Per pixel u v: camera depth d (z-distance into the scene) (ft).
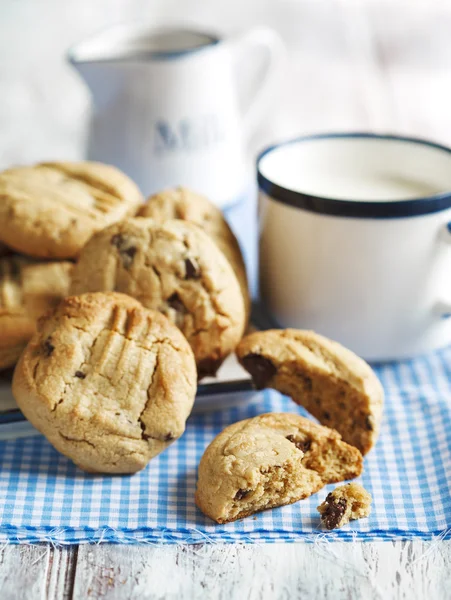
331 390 1.77
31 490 1.68
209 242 1.83
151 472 1.72
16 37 3.17
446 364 1.94
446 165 1.95
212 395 1.80
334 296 1.87
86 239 1.89
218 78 2.22
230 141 2.27
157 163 2.23
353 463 1.70
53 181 1.98
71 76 2.99
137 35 2.33
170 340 1.72
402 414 1.83
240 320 1.82
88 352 1.71
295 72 2.94
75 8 3.34
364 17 3.26
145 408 1.69
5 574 1.58
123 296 1.76
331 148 2.02
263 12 3.26
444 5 3.29
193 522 1.64
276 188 1.87
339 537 1.62
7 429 1.76
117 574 1.58
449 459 1.74
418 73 2.96
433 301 1.88
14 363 1.84
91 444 1.68
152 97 2.19
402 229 1.82
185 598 1.55
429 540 1.63
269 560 1.60
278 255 1.90
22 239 1.88
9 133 2.67
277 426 1.70
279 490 1.66
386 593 1.57
